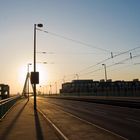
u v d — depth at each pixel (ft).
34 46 127.03
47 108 127.54
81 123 66.39
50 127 59.16
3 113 84.38
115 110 108.99
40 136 47.21
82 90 526.16
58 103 185.06
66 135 48.06
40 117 81.92
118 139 43.29
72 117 82.23
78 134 49.11
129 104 127.34
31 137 46.26
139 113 92.79
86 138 44.68
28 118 78.89
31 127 59.11
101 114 91.61
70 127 59.00
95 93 371.35
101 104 162.40
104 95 338.34
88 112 101.55
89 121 70.69
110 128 56.70
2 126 60.85
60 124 64.59
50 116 85.51
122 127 58.13
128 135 47.29
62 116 85.40
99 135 47.67
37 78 123.03
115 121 69.92
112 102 153.99
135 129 54.90
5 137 46.37
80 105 154.81
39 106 145.59
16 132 52.03
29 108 126.72
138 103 118.73
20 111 106.52
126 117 80.02
